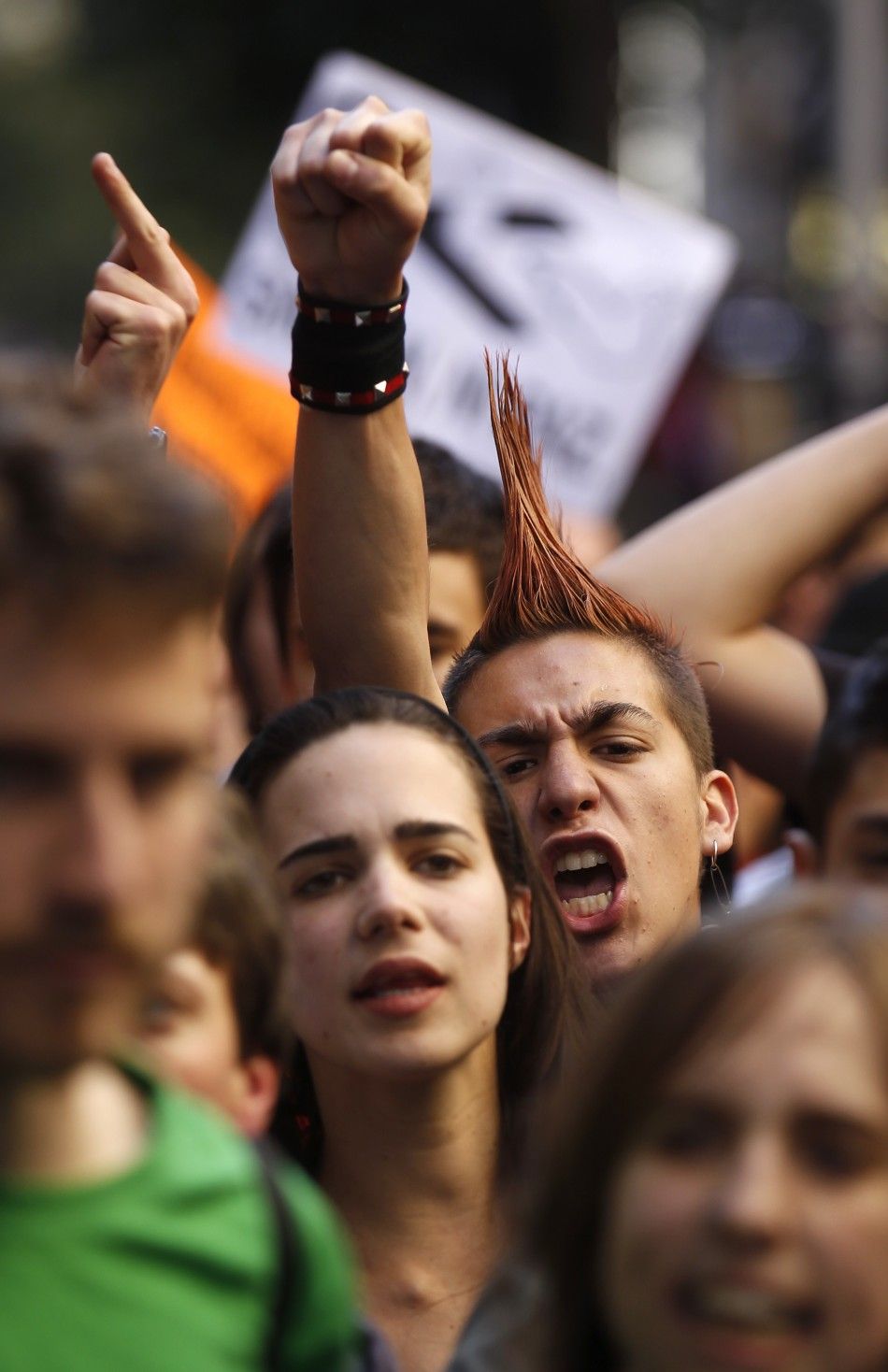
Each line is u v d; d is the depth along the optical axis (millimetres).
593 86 45344
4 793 3760
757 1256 4332
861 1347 4332
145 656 3766
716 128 56969
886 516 15008
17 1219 4070
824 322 45969
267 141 48438
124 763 3807
